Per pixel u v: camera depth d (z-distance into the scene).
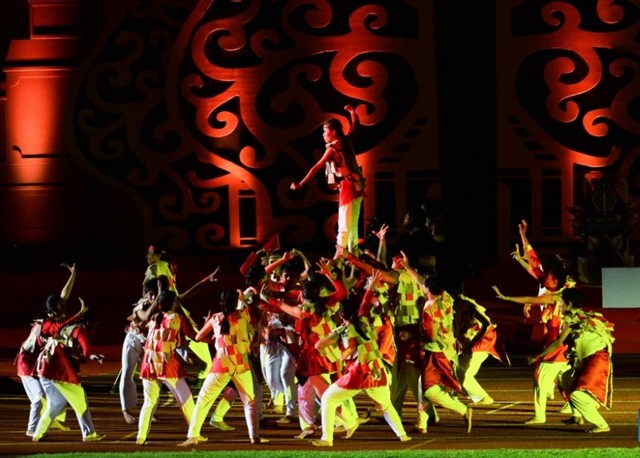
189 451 25.89
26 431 29.56
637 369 40.19
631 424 29.16
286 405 30.73
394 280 28.89
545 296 30.34
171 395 35.94
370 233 36.84
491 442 26.66
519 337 49.88
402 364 28.67
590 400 27.81
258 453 25.08
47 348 27.81
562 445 26.03
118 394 36.41
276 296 30.14
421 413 28.23
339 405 26.89
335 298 27.58
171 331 27.27
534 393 29.50
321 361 27.11
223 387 26.94
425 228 35.88
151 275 34.50
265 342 30.67
